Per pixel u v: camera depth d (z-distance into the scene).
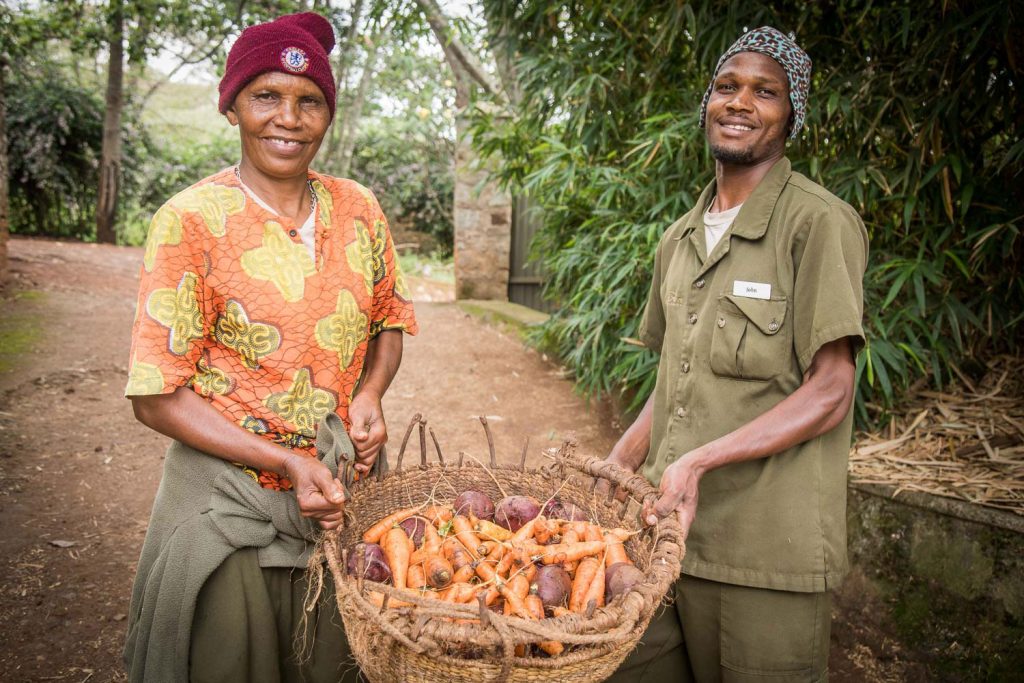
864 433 3.41
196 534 1.65
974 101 2.98
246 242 1.67
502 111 6.29
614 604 1.45
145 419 1.64
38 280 8.56
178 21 10.91
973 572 2.60
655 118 3.64
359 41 12.08
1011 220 3.01
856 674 2.70
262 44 1.63
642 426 2.18
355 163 15.14
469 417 5.02
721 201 1.94
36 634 2.74
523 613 1.56
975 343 3.53
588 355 4.81
